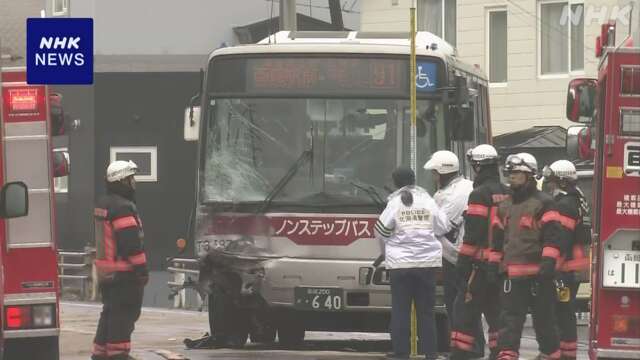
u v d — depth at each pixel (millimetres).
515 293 45250
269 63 57844
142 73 145375
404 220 50688
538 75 132125
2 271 41000
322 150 57125
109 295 47469
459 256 48688
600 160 40938
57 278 42719
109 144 145000
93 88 144750
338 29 121250
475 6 134500
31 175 42406
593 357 41344
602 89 41625
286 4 93688
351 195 56625
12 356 44375
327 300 55969
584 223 48906
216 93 58094
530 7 131750
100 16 144750
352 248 56219
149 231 145125
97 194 144375
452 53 63625
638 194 39875
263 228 56781
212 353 57062
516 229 45188
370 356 55750
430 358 51219
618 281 39906
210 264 57688
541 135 125062
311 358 54375
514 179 45094
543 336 45594
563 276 47938
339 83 57500
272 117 57625
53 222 42562
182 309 96438
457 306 49531
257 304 56875
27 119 42375
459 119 56625
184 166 145125
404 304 51125
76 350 61500
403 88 57188
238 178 57438
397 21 137250
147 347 62031
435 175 53781
